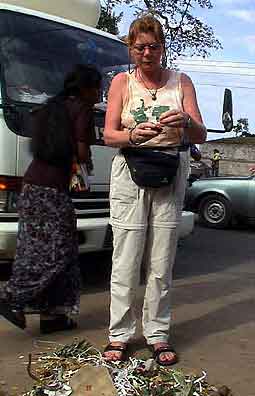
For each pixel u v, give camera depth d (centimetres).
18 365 389
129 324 411
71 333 457
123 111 388
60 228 434
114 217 399
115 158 397
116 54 636
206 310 542
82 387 327
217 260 802
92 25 691
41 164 433
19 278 430
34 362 392
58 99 438
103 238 559
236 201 1140
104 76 605
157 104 384
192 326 492
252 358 427
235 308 554
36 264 430
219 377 388
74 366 366
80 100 437
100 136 558
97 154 555
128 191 390
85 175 450
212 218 1164
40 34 579
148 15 391
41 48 571
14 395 345
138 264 402
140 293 559
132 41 382
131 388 331
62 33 600
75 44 604
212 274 704
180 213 405
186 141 391
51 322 452
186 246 911
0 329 462
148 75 386
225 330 487
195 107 392
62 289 442
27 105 511
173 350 416
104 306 533
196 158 503
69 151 430
